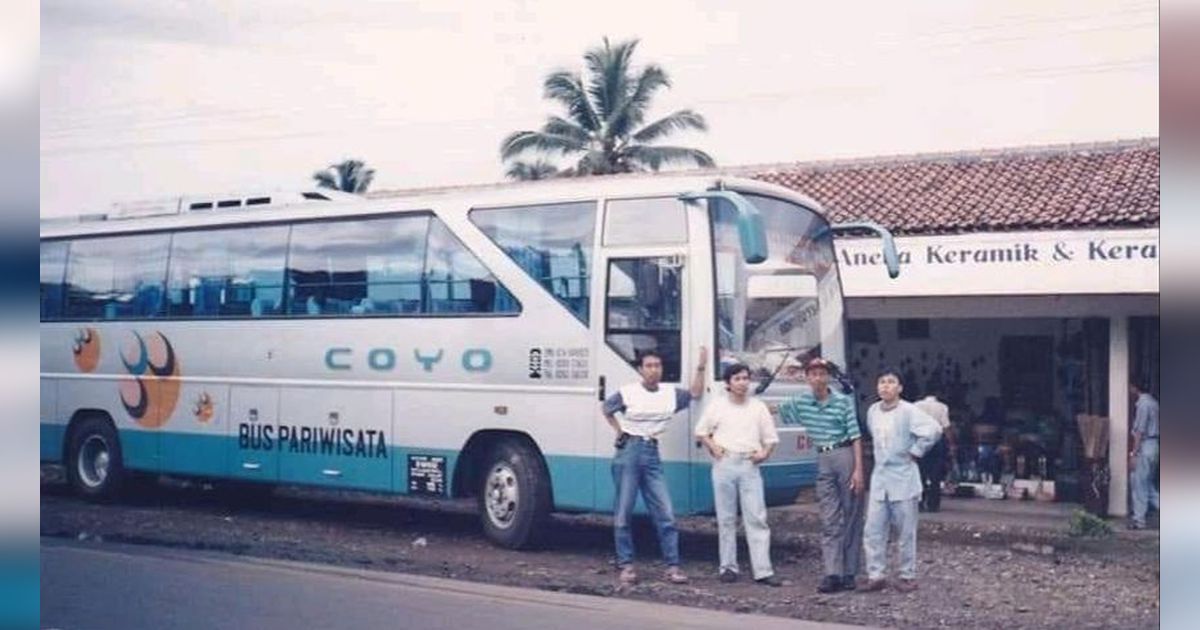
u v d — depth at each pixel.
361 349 14.80
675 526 12.48
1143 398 14.15
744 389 12.25
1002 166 15.40
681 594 12.06
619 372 12.97
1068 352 14.82
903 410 11.89
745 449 12.25
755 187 13.02
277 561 14.19
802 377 13.15
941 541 13.45
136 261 17.05
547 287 13.48
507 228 13.80
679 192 12.77
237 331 15.95
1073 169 15.19
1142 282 14.50
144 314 16.89
